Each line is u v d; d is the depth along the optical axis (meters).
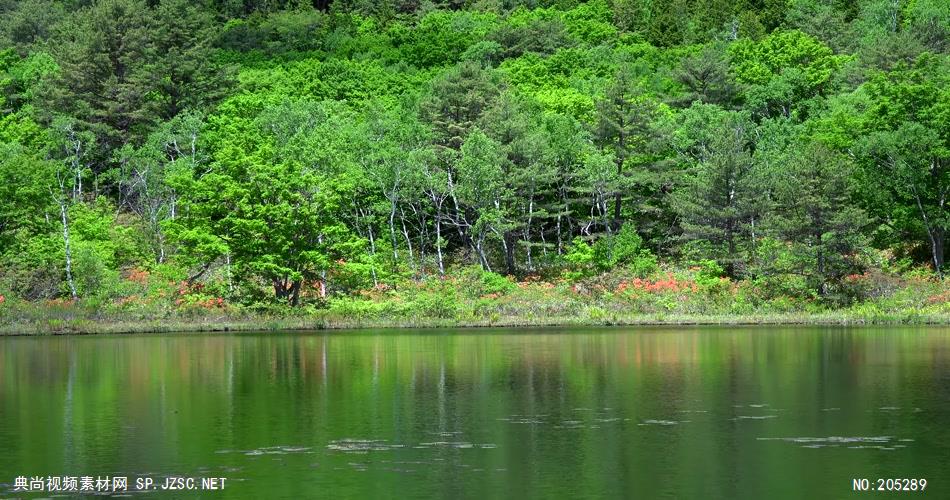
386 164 67.75
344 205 68.06
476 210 70.00
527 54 111.50
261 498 16.50
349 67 106.31
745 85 93.25
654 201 76.56
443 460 19.12
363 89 102.31
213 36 112.62
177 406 25.48
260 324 53.50
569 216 76.56
